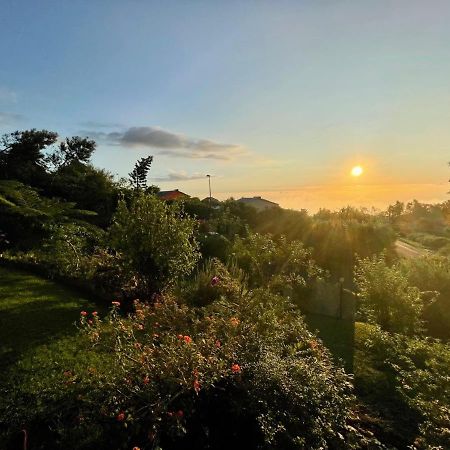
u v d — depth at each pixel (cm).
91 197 1555
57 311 668
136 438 338
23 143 1773
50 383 419
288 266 1036
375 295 809
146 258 776
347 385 470
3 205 1146
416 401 432
